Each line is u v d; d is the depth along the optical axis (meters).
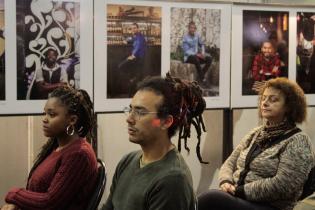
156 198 1.36
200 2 3.35
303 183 2.53
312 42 3.67
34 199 1.87
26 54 2.95
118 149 3.51
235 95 3.50
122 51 3.18
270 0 3.93
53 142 2.06
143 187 1.40
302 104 2.63
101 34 3.11
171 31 3.30
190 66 3.37
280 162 2.55
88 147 1.95
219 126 3.71
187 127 1.53
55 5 2.99
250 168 2.67
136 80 3.23
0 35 2.89
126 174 1.51
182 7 3.31
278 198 2.54
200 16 3.36
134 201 1.41
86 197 1.91
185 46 3.35
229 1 3.53
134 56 3.21
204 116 3.66
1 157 3.27
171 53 3.31
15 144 3.29
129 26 3.18
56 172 1.92
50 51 3.00
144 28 3.22
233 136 3.70
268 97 2.64
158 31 3.27
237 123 3.71
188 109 1.52
